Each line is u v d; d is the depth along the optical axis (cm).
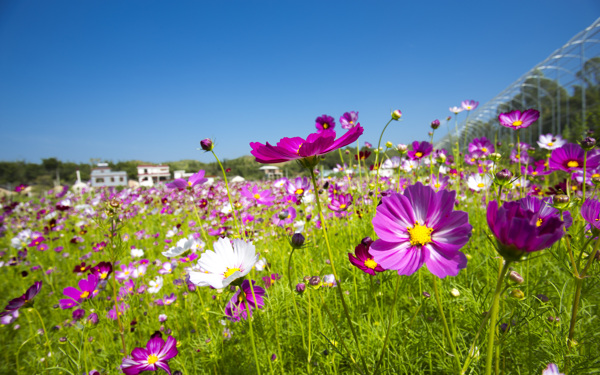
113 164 6097
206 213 543
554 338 125
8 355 240
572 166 172
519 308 146
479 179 304
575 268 114
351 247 251
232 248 114
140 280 319
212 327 216
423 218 90
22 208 885
